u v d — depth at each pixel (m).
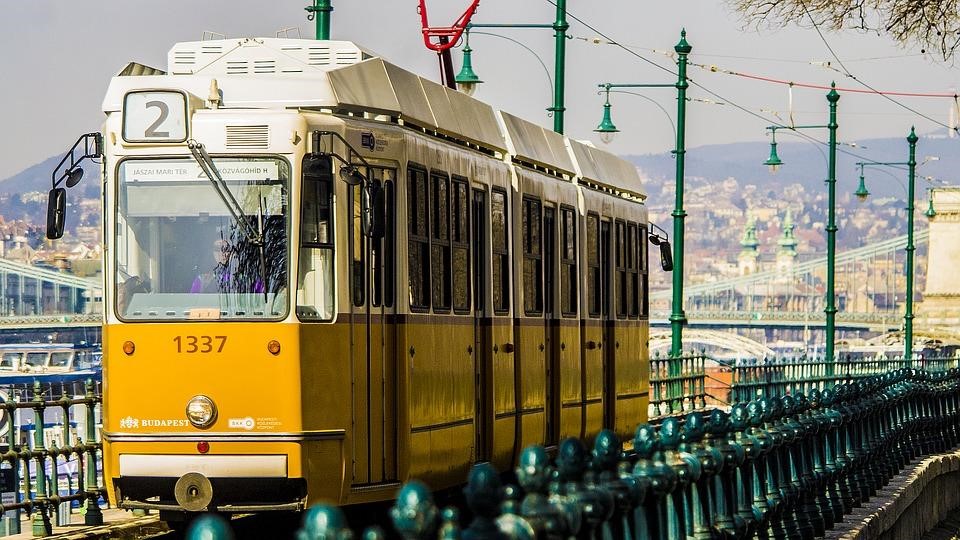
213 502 27.20
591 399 43.66
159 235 27.55
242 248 27.36
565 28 61.94
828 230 103.50
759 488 23.97
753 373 84.31
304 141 27.47
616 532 15.70
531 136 39.53
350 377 27.86
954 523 48.12
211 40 29.48
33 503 28.30
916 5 44.25
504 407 34.97
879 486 37.31
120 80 28.02
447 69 45.56
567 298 41.22
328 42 29.66
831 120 101.62
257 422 27.02
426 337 30.41
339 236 27.62
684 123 71.00
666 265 52.88
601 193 45.72
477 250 33.72
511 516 11.84
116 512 32.81
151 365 27.30
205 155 27.47
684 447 19.25
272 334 27.06
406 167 29.53
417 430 29.75
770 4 44.75
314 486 27.16
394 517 10.83
